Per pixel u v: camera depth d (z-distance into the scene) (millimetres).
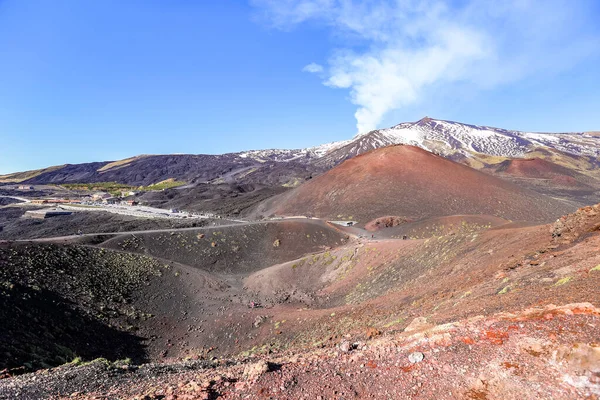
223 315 40344
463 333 9547
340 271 49906
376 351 10336
